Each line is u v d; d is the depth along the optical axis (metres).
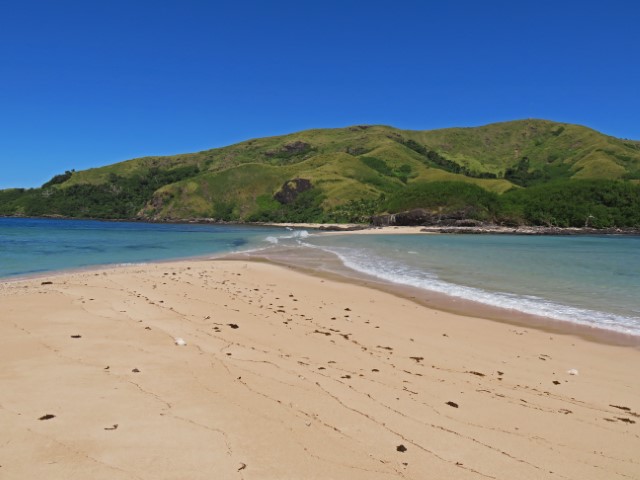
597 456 5.36
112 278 19.16
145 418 5.60
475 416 6.38
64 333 9.79
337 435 5.47
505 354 9.94
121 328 10.39
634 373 8.79
